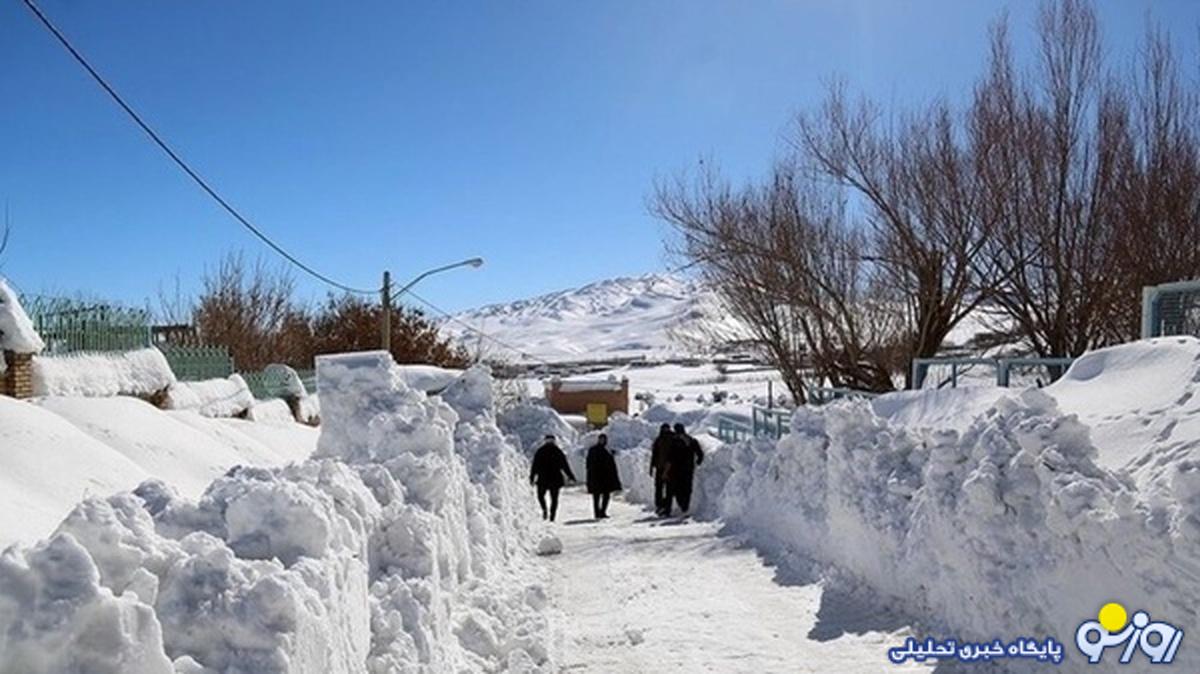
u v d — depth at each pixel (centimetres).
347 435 954
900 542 664
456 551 648
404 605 445
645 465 1853
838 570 779
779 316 1919
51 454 754
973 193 1642
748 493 1170
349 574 368
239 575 285
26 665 223
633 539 1158
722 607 728
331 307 3862
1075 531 462
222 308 3212
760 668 566
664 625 679
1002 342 1730
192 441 1095
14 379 1060
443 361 3903
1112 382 644
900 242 1727
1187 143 1531
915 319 1733
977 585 537
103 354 1334
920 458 714
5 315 1063
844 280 1806
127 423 1025
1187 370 577
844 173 1773
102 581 269
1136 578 426
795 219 1817
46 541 252
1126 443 548
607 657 610
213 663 262
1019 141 1596
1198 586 396
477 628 573
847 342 1814
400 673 400
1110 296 1528
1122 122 1562
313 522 351
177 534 358
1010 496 523
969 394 844
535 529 1302
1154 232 1487
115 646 234
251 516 353
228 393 1689
